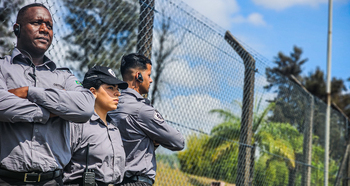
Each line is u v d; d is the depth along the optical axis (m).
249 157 4.53
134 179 2.51
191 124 3.70
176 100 3.53
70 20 3.00
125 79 2.80
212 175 4.14
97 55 3.47
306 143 6.26
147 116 2.56
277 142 5.29
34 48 1.89
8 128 1.70
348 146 8.58
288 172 5.66
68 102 1.77
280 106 5.40
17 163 1.67
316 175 6.89
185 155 3.86
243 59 4.53
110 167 2.19
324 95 30.67
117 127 2.59
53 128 1.82
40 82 1.86
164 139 2.61
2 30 2.49
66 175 2.08
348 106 29.77
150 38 3.28
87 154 2.10
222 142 4.20
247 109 4.53
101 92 2.28
